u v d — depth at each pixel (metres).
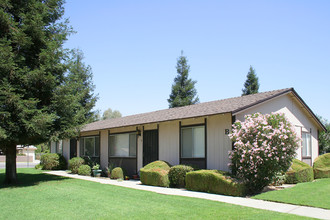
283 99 14.42
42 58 12.38
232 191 9.32
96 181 13.88
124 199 8.94
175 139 13.64
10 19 11.48
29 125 10.95
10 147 13.16
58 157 22.08
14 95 10.93
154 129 14.95
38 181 13.91
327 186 10.30
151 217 6.69
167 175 11.86
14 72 11.39
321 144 19.73
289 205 7.77
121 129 17.27
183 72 44.56
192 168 11.71
